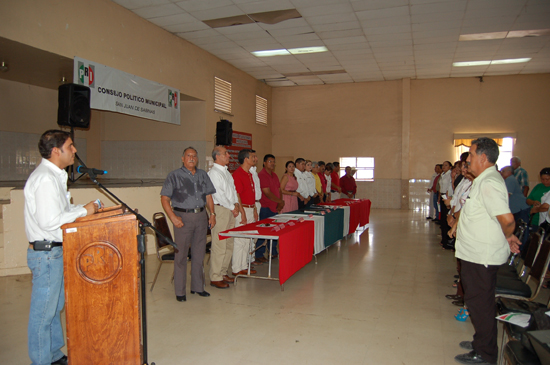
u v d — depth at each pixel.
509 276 3.03
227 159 3.99
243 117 10.61
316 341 2.71
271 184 5.18
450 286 4.05
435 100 11.27
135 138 8.82
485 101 10.84
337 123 12.18
